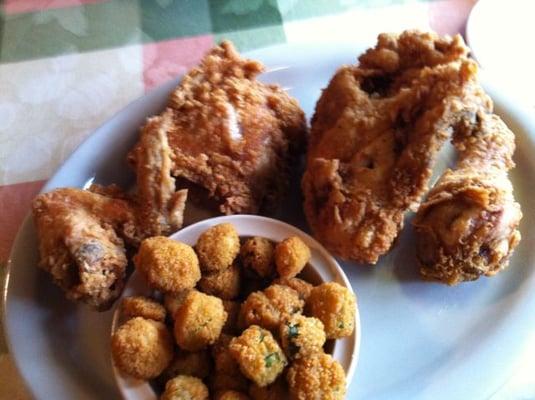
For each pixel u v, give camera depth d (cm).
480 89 26
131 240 26
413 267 27
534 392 25
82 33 39
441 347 25
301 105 32
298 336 22
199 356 23
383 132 26
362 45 34
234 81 29
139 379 22
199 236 25
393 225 25
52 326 26
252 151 27
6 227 31
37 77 37
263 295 23
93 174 30
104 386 25
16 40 39
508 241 25
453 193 25
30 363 25
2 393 26
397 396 24
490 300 26
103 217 26
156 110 31
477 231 24
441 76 25
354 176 26
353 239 25
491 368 24
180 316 23
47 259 24
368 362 25
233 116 28
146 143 26
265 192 28
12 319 26
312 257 25
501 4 37
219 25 39
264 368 21
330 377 21
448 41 28
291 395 21
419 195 25
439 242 25
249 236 26
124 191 29
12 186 33
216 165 27
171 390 21
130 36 39
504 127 27
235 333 24
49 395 24
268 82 33
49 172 33
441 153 29
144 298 24
